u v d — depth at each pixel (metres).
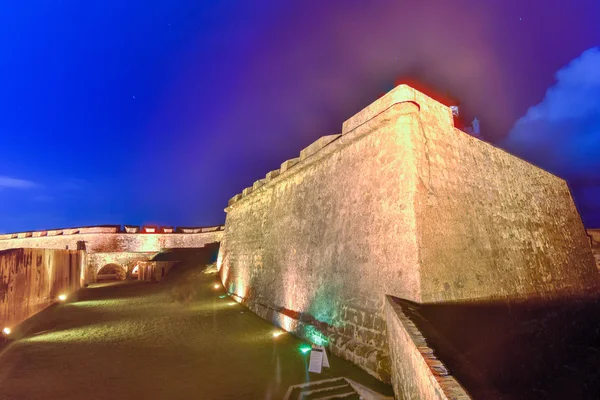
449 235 6.88
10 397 5.58
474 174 8.20
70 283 17.45
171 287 20.42
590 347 9.36
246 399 5.47
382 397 5.10
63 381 6.32
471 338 6.22
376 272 7.04
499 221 8.41
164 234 34.22
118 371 6.86
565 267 10.19
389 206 7.02
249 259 15.16
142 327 11.05
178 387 6.00
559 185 11.91
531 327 7.82
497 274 7.62
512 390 6.40
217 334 9.97
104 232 34.16
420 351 3.50
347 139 8.65
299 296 10.03
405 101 7.04
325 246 9.08
